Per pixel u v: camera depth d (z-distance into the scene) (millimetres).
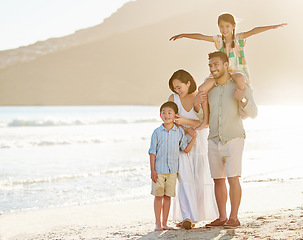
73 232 5730
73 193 9477
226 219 4762
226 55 4562
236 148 4480
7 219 7129
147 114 67188
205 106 4680
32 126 39375
